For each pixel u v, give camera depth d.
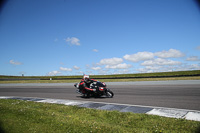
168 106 7.02
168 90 11.84
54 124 4.79
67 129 4.41
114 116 5.67
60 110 6.78
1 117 5.48
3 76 52.56
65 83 23.97
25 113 5.94
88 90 10.17
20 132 4.28
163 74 38.41
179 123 4.71
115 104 7.81
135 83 19.14
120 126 4.70
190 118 5.29
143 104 7.62
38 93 13.51
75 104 8.28
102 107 7.38
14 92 14.91
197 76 24.30
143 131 4.23
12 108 6.67
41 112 6.11
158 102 7.94
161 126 4.56
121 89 13.82
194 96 9.03
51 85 21.50
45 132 4.27
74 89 15.41
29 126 4.66
